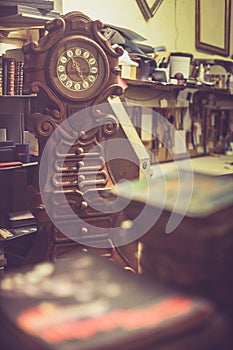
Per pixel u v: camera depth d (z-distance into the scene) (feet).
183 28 13.74
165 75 11.53
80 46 8.09
